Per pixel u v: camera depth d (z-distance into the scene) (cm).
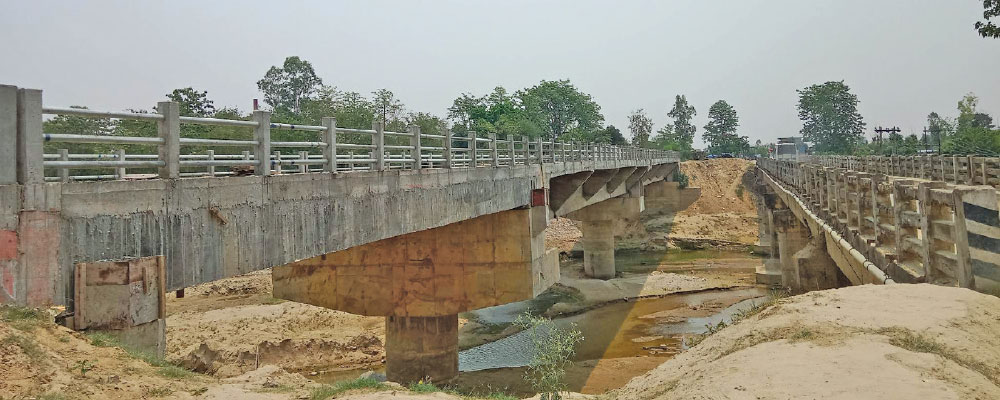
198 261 893
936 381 686
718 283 4853
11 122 671
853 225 2023
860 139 14000
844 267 2178
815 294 1202
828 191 2509
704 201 9119
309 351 2864
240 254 979
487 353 3144
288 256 1098
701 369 963
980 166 2530
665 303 4250
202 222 903
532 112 10238
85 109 739
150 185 816
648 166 5781
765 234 6744
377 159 1462
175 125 859
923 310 970
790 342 909
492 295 2359
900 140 8531
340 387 1139
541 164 2670
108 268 754
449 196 1838
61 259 710
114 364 729
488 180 2134
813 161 6975
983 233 1088
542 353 1271
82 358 696
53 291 704
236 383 1109
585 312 4081
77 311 736
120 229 777
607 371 2661
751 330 1051
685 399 816
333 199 1257
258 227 1024
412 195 1611
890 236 1590
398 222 1534
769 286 4638
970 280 1088
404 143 5309
